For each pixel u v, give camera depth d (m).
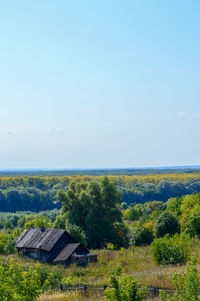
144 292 14.43
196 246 41.22
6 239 70.62
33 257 55.56
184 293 13.87
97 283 25.05
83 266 45.50
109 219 76.56
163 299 14.57
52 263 51.19
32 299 15.59
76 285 25.16
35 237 57.41
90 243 71.50
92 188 76.69
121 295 13.91
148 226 64.94
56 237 54.44
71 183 83.75
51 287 26.62
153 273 25.69
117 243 72.94
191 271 14.21
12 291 14.82
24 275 15.96
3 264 17.36
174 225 61.16
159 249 33.56
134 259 42.41
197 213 57.62
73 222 73.56
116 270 18.44
